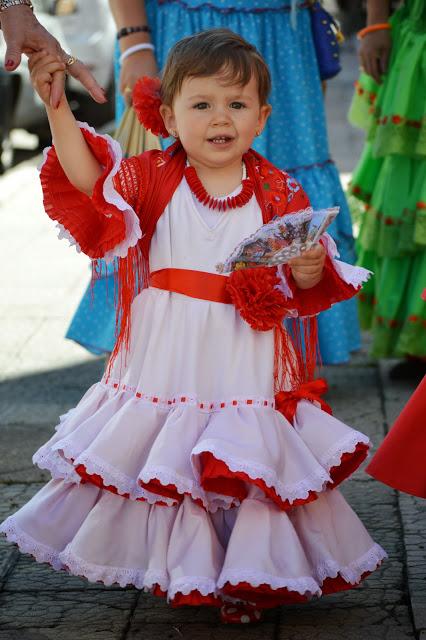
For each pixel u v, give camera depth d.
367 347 7.80
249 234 4.06
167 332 4.00
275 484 3.73
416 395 4.00
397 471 4.01
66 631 3.98
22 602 4.22
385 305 6.85
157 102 4.22
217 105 3.99
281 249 3.73
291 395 4.04
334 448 3.90
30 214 12.38
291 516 3.95
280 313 3.95
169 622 4.04
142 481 3.71
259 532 3.78
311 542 3.91
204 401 3.93
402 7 6.77
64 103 3.85
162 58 6.11
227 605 3.97
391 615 4.05
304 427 3.96
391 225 6.71
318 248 3.82
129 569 3.88
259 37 6.09
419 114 6.47
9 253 10.63
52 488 4.08
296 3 6.17
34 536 3.96
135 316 4.11
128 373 4.05
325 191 6.34
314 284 3.99
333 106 18.77
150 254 4.12
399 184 6.68
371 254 7.11
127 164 4.09
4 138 14.52
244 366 3.95
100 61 15.23
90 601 4.22
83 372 7.42
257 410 3.90
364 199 7.04
